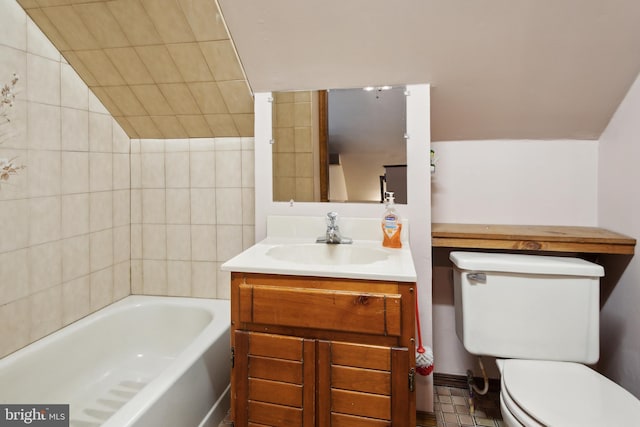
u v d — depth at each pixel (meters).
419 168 1.51
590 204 1.60
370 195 1.56
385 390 1.09
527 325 1.35
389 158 1.53
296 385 1.15
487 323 1.38
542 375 1.20
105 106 1.76
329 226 1.49
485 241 1.47
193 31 1.37
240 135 1.83
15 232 1.34
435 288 1.76
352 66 1.45
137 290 1.98
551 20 1.19
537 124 1.56
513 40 1.26
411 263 1.19
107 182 1.80
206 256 1.92
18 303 1.36
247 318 1.17
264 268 1.15
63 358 1.49
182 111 1.74
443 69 1.41
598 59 1.27
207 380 1.44
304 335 1.15
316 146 1.60
